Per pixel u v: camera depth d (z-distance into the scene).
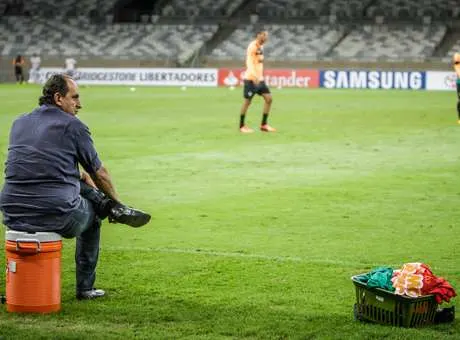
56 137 10.62
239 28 85.88
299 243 14.91
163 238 15.26
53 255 10.55
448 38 80.25
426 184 21.25
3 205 10.58
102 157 26.06
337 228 16.19
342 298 11.42
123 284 12.07
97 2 91.00
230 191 20.23
